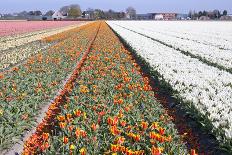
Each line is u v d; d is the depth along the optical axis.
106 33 49.59
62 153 7.91
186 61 23.09
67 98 12.74
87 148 8.10
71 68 21.78
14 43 38.94
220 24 92.12
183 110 13.83
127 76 16.41
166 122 10.62
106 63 21.33
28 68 19.34
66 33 52.16
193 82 16.53
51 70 19.33
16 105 12.31
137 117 10.45
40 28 67.44
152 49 28.97
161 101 14.69
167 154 7.99
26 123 11.71
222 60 24.36
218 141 10.38
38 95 14.51
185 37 47.00
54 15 161.38
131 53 29.86
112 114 10.70
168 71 18.83
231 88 16.73
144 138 8.73
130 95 13.07
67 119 9.82
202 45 34.75
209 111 12.09
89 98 12.46
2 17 155.12
